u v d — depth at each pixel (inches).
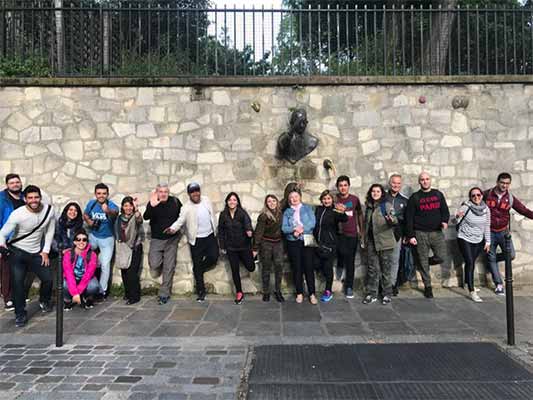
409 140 266.4
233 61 270.2
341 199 248.5
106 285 243.0
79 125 260.7
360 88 265.7
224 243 242.7
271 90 263.9
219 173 262.7
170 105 261.9
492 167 268.1
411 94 266.7
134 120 261.6
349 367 154.7
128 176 261.4
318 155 264.2
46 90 259.6
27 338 186.5
